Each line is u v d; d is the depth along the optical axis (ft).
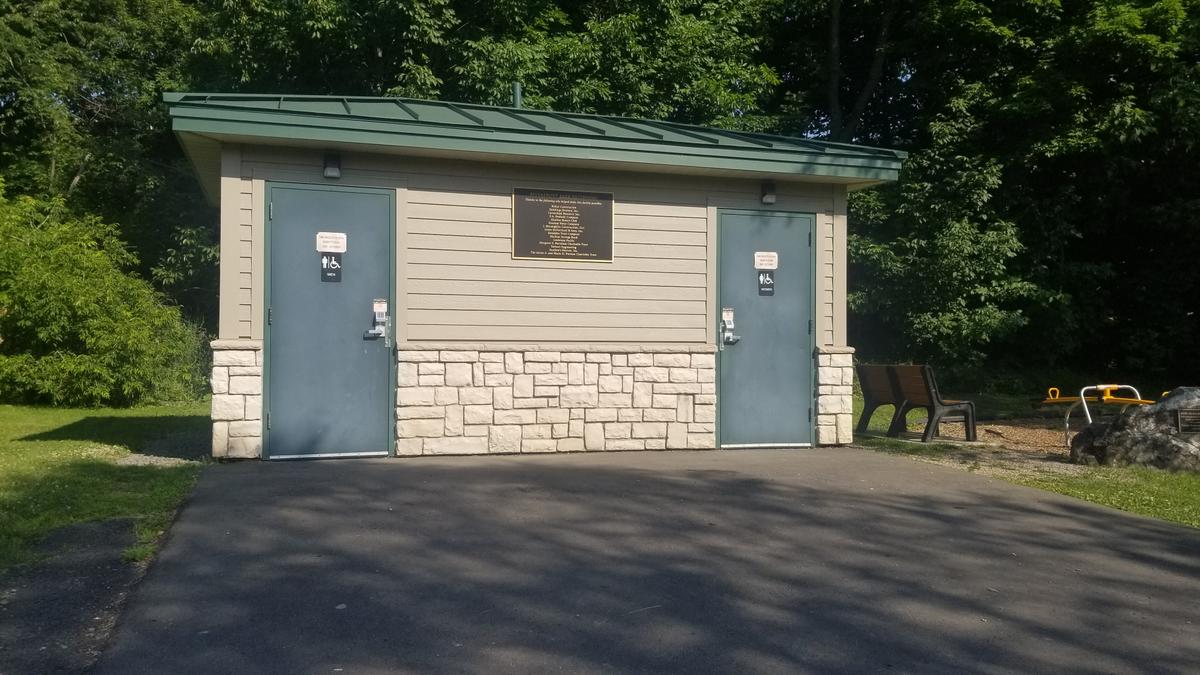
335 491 23.85
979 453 33.78
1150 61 59.52
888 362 65.31
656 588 17.06
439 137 28.40
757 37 69.67
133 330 50.62
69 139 66.59
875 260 60.08
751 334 33.27
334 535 19.74
